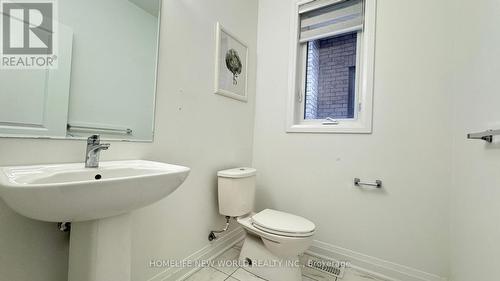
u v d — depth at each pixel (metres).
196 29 1.43
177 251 1.33
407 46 1.48
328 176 1.73
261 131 2.08
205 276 1.41
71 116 0.88
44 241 0.82
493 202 0.79
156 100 1.19
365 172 1.59
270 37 2.06
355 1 1.71
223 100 1.70
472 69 1.05
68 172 0.73
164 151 1.24
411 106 1.45
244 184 1.59
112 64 1.01
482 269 0.86
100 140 0.96
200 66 1.47
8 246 0.74
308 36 1.91
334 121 1.78
